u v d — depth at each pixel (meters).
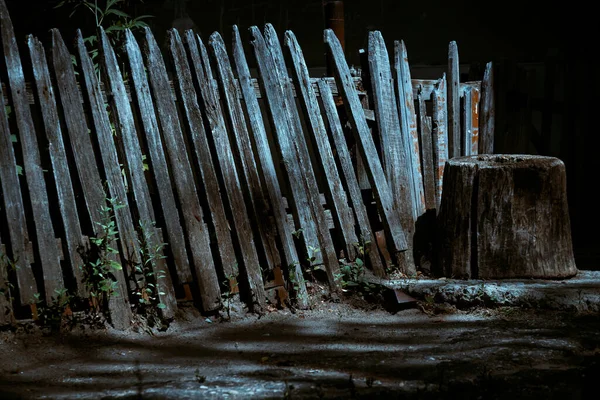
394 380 4.07
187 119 5.34
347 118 6.28
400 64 6.39
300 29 11.84
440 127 6.64
